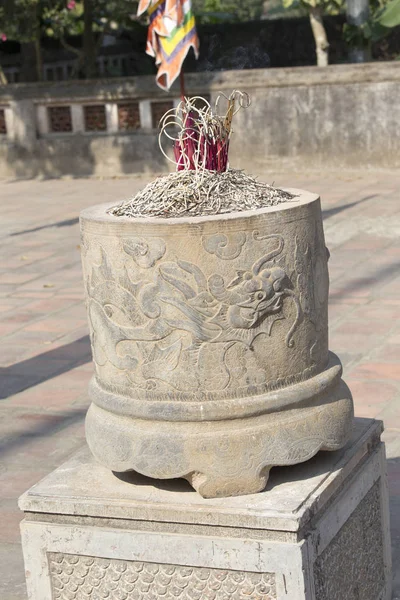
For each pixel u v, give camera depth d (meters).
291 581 2.81
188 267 2.85
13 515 4.27
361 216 10.61
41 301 8.04
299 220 2.96
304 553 2.80
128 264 2.92
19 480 4.63
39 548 3.12
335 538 3.05
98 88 14.78
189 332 2.89
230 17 18.25
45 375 6.19
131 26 16.67
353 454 3.21
